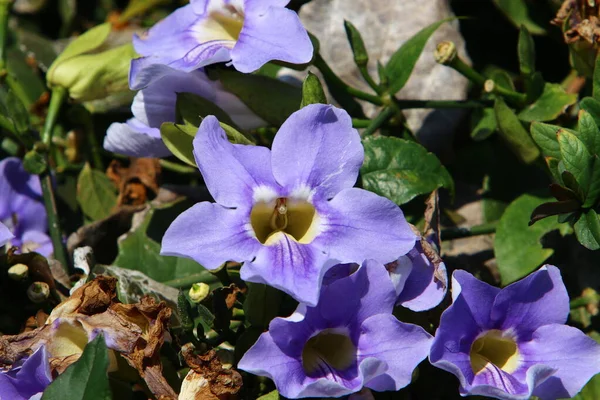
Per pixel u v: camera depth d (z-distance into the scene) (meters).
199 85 0.72
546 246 0.74
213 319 0.69
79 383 0.66
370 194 0.67
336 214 0.67
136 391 0.72
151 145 0.74
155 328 0.68
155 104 0.73
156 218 0.77
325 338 0.68
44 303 0.73
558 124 0.76
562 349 0.67
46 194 0.76
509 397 0.66
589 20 0.73
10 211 0.77
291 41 0.70
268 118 0.72
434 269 0.68
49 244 0.78
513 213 0.75
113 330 0.68
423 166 0.74
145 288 0.73
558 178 0.71
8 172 0.77
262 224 0.68
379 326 0.67
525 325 0.68
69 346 0.69
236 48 0.70
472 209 0.78
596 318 0.74
